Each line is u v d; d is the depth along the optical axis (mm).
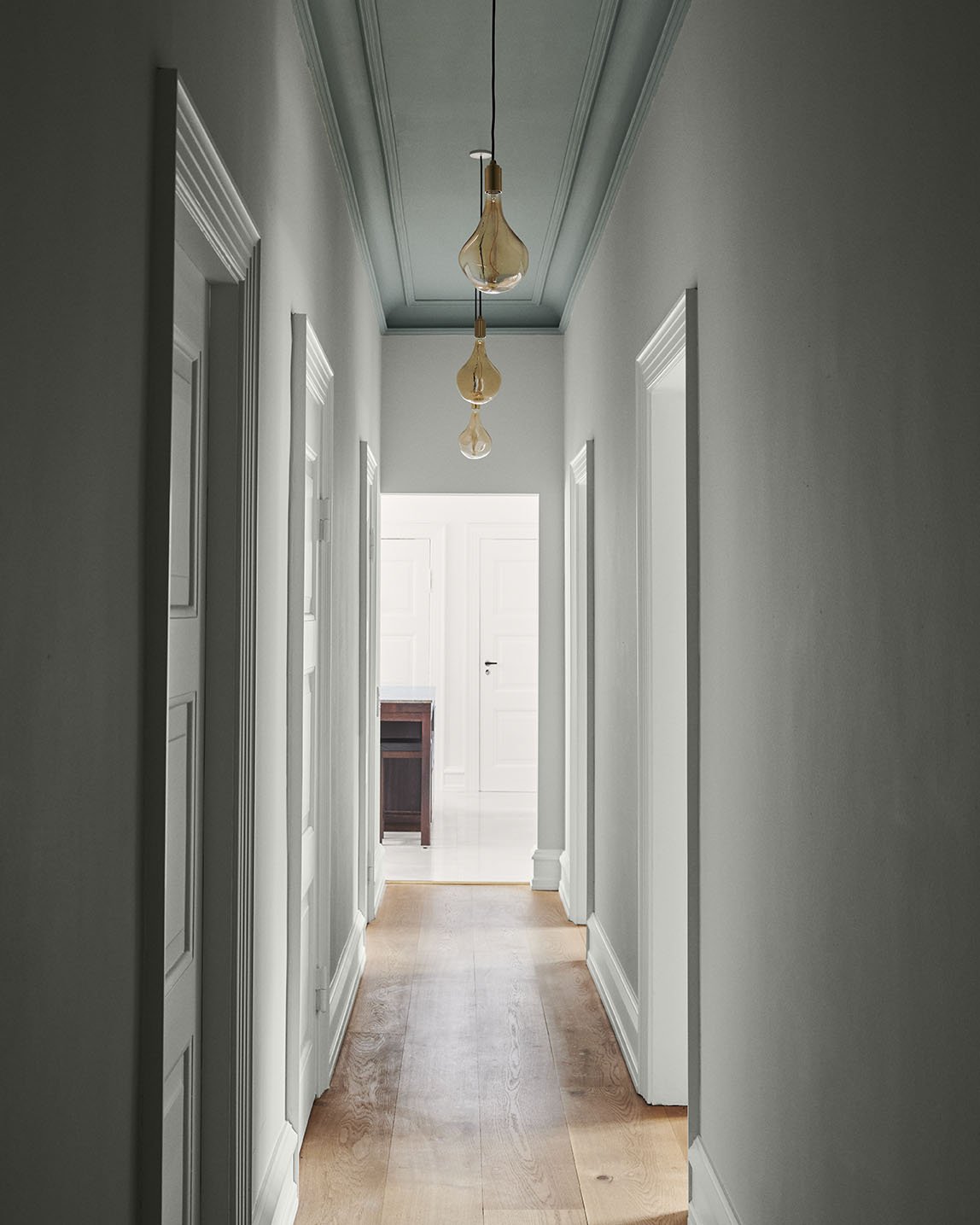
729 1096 2584
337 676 4238
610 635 4590
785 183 2139
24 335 1095
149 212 1567
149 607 1578
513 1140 3373
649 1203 3008
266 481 2582
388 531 10359
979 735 1285
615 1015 4277
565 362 6516
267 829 2631
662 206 3428
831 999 1843
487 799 10039
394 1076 3855
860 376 1695
